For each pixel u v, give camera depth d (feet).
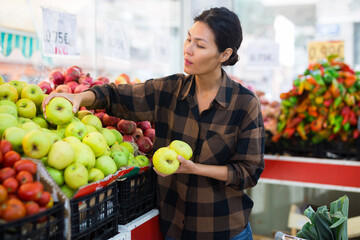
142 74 17.78
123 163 4.48
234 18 4.42
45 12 5.78
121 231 4.37
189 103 4.81
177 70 15.44
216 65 4.58
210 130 4.74
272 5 15.07
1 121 3.76
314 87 8.46
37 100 4.69
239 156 4.69
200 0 9.39
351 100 8.31
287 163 9.20
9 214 2.87
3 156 3.30
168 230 5.04
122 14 19.80
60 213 3.29
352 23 14.58
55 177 3.62
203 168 4.43
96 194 3.75
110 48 7.43
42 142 3.54
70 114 4.33
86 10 7.52
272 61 11.50
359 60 14.65
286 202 9.25
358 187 8.41
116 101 5.07
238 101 4.75
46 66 6.91
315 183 8.88
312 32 15.15
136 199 4.68
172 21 15.79
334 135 8.76
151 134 6.18
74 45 6.41
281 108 9.24
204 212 4.84
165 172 4.20
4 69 6.32
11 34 6.40
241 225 4.98
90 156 3.92
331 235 4.20
